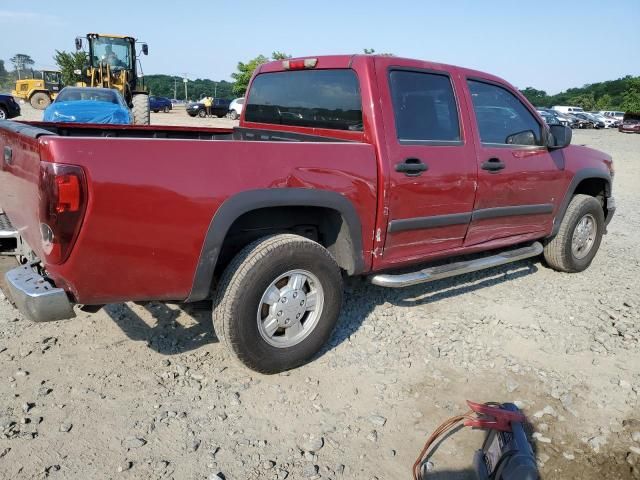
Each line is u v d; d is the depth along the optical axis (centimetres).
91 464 259
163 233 282
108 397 309
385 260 382
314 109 412
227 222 299
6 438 271
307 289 348
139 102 1702
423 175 381
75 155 253
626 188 1250
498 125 449
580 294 513
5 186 326
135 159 268
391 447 286
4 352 348
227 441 281
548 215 512
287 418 303
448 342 399
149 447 272
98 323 393
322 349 377
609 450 295
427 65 399
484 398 333
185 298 304
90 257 268
